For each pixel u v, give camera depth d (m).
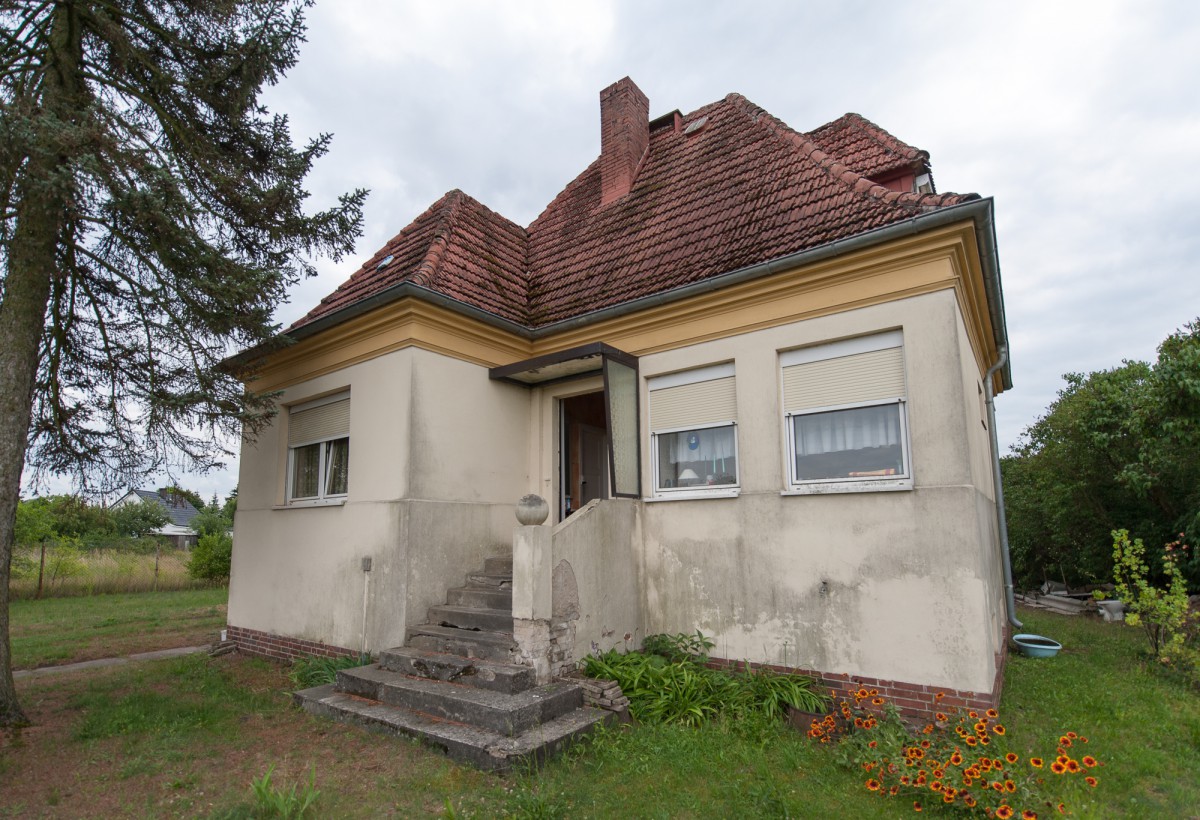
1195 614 7.81
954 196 6.07
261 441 9.63
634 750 5.05
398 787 4.50
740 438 6.98
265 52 7.03
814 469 6.61
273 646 8.74
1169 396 11.27
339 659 7.39
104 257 7.49
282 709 6.30
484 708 5.26
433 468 7.58
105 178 5.87
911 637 5.69
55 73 6.59
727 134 10.02
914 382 5.98
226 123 7.57
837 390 6.52
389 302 7.64
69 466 8.04
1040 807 4.09
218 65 7.20
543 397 8.92
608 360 7.46
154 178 6.11
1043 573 18.62
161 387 7.47
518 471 8.75
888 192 6.82
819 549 6.29
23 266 6.35
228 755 5.16
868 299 6.32
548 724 5.32
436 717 5.56
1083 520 15.95
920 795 4.26
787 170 8.30
